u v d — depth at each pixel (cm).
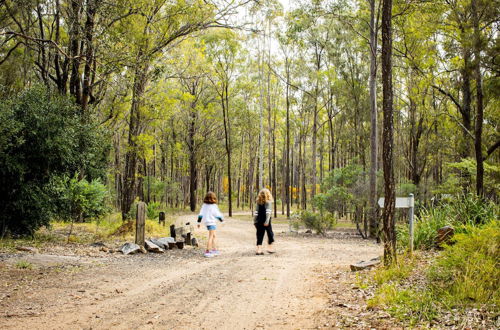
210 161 5347
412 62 2439
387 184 772
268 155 6116
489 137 2347
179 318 515
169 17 1953
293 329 473
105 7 1549
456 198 1145
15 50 2264
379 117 3625
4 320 489
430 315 482
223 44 3897
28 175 1387
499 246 646
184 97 3347
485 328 436
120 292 648
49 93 1537
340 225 3061
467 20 1975
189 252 1167
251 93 4522
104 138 1972
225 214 4828
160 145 4700
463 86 2302
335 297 611
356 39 3328
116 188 4375
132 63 1639
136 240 1159
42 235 1449
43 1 1838
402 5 1819
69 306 560
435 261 732
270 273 814
